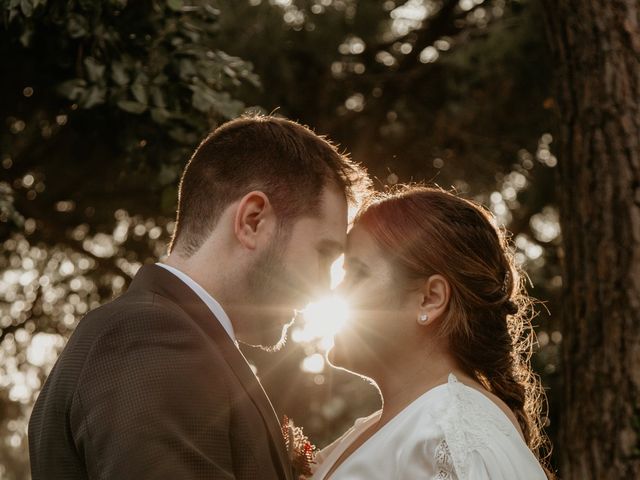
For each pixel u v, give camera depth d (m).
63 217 6.00
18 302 6.19
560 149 3.62
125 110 3.95
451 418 2.14
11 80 4.54
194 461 1.75
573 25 3.56
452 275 2.40
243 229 2.04
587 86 3.52
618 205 3.43
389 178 6.69
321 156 2.16
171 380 1.79
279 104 6.09
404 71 6.80
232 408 1.88
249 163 2.08
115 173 5.56
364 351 2.45
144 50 3.93
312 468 2.58
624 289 3.38
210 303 2.02
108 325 1.85
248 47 5.75
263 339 2.13
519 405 2.50
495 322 2.45
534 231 7.01
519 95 6.33
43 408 1.92
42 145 5.39
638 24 3.49
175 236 2.14
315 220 2.11
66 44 3.85
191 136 4.00
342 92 6.71
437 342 2.42
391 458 2.21
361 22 6.32
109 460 1.71
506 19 6.22
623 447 3.31
